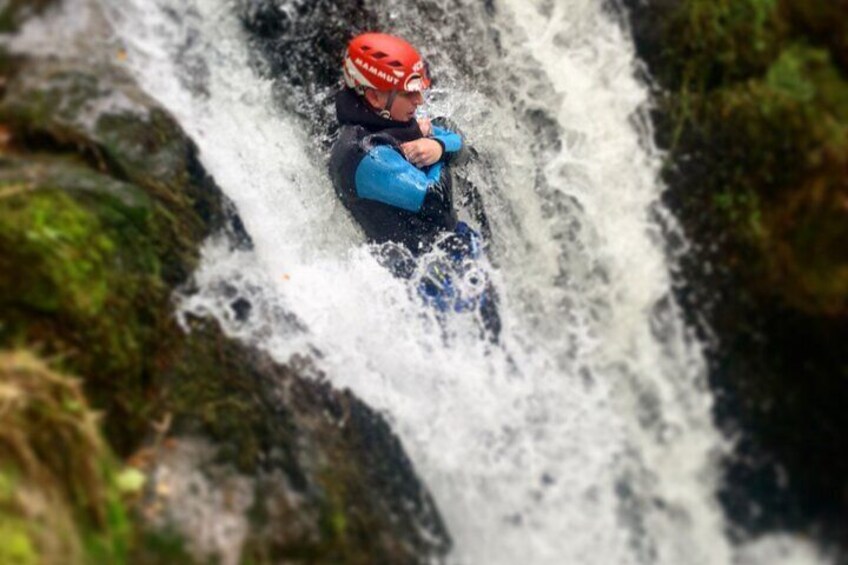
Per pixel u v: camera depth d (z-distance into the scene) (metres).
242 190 2.99
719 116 3.07
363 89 2.99
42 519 1.98
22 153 2.51
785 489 2.96
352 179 2.98
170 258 2.62
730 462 3.00
